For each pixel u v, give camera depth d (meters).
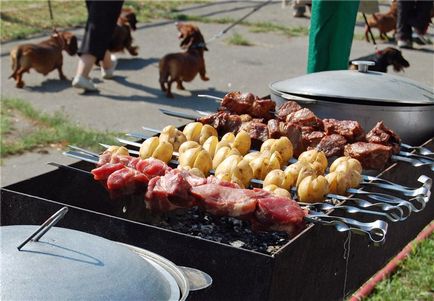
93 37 8.90
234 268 2.51
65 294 1.83
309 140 3.71
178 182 2.86
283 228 2.77
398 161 3.63
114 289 1.90
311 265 2.79
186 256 2.60
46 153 7.06
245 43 12.28
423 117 4.04
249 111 4.01
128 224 2.69
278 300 2.54
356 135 3.72
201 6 15.35
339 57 5.28
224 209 2.82
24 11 13.30
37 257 1.92
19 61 9.05
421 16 12.38
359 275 3.42
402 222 3.85
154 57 11.17
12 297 1.79
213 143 3.48
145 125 7.96
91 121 8.03
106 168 3.08
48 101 8.69
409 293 4.58
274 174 3.17
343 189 3.20
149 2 15.05
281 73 10.52
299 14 14.79
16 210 2.88
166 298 2.02
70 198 3.29
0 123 7.68
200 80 9.95
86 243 2.05
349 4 5.18
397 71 8.22
